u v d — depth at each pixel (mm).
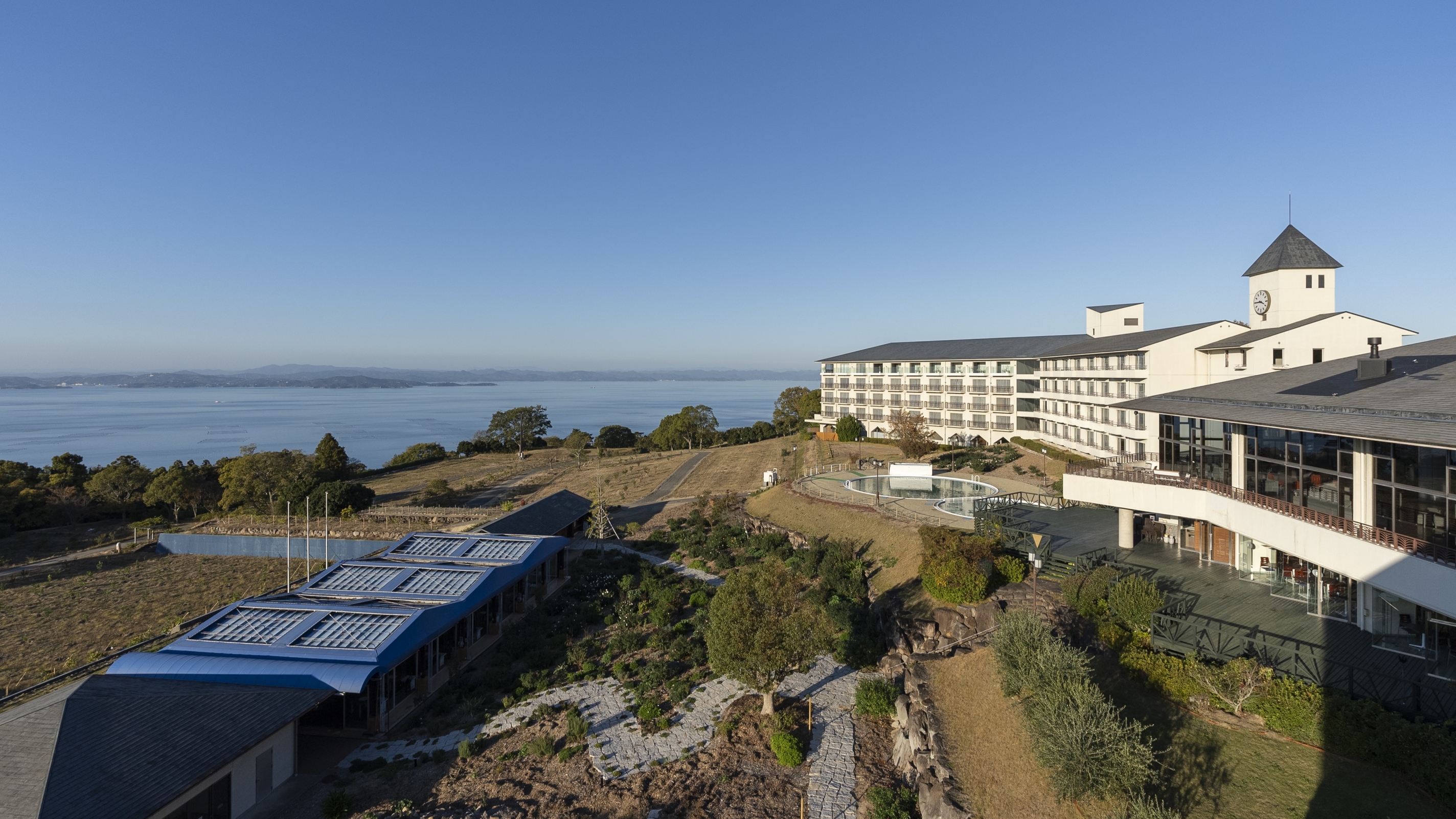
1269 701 18422
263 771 22906
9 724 19922
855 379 106125
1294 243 50000
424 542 44500
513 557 41656
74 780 18250
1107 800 15883
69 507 72688
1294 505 26219
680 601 41500
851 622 35656
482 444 132000
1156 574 30062
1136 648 22938
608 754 24938
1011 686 21047
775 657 24984
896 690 27625
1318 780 16219
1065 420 75438
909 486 59688
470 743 26188
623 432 146500
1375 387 25281
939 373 95750
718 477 87875
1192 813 15734
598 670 32094
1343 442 23641
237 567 54781
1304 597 26484
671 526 61219
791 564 45125
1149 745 16172
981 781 18703
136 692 22828
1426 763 15312
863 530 46656
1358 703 17047
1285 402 27078
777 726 26094
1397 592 19641
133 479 78375
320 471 89750
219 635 28969
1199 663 20484
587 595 43688
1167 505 31359
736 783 22781
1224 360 52500
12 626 41438
